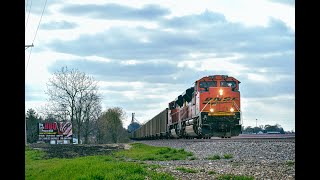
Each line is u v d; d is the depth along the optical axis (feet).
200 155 74.49
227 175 41.96
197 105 116.37
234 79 116.78
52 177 56.24
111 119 309.01
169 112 167.73
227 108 113.70
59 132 201.26
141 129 270.87
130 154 99.09
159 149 93.45
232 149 76.69
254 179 39.47
